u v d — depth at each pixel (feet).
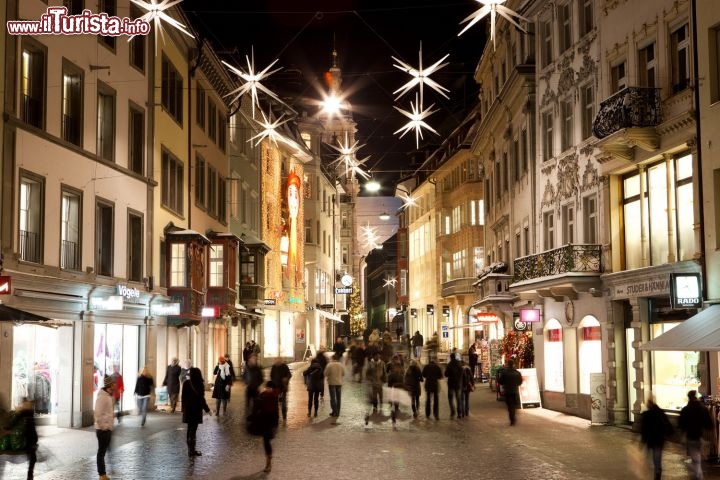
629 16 78.74
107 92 89.92
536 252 105.19
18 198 70.33
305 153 220.02
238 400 113.60
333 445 68.28
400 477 52.11
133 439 72.59
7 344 68.39
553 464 57.00
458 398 91.56
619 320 82.58
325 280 269.44
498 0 43.14
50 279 73.97
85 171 83.56
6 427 48.83
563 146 96.48
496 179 138.41
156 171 105.09
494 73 137.08
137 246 99.19
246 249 157.58
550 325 100.37
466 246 204.23
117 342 94.22
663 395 74.95
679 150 71.41
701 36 66.28
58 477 52.42
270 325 192.85
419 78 53.11
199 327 128.57
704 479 50.06
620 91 73.82
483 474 52.95
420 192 268.62
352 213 368.07
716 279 64.49
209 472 54.24
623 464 56.90
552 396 99.50
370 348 147.64
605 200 83.25
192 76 124.06
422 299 268.00
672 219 72.08
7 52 69.00
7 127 68.64
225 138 150.51
